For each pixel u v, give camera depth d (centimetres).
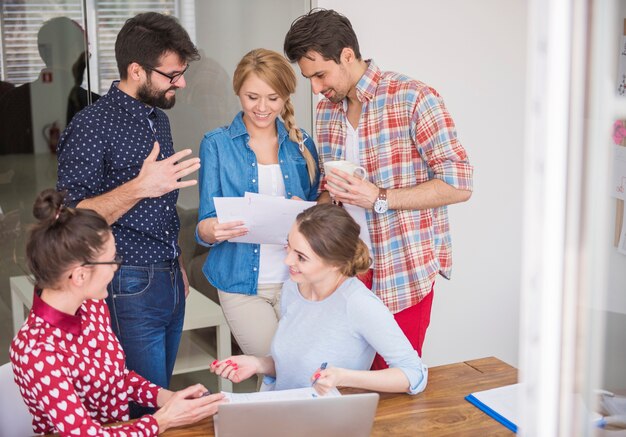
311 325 196
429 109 229
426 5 333
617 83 56
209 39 309
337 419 149
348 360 193
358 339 193
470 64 349
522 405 60
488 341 387
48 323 165
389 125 235
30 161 295
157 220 231
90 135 219
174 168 210
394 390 177
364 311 189
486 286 380
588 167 57
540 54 56
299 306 200
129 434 157
